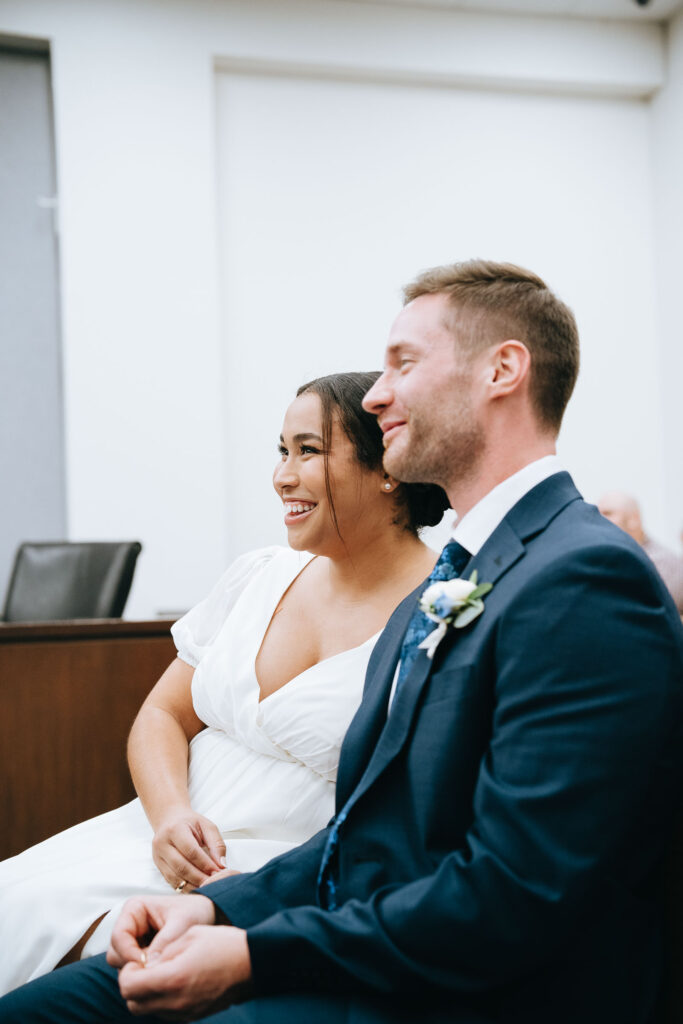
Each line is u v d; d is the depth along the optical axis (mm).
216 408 5676
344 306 6023
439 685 1158
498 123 6316
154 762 1608
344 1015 1053
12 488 5547
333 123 6070
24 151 5629
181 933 1142
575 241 6410
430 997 1066
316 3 5930
